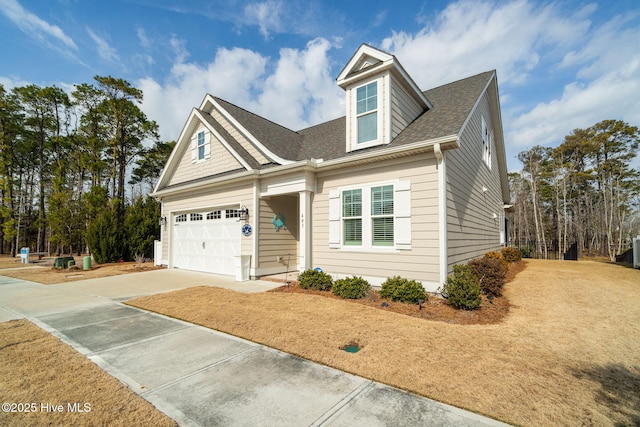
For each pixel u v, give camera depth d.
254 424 2.53
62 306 6.81
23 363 3.71
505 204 19.75
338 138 11.24
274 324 5.16
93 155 22.72
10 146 25.31
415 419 2.57
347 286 7.04
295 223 11.56
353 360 3.74
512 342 4.34
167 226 14.48
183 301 6.93
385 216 7.91
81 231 18.92
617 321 5.39
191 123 13.41
